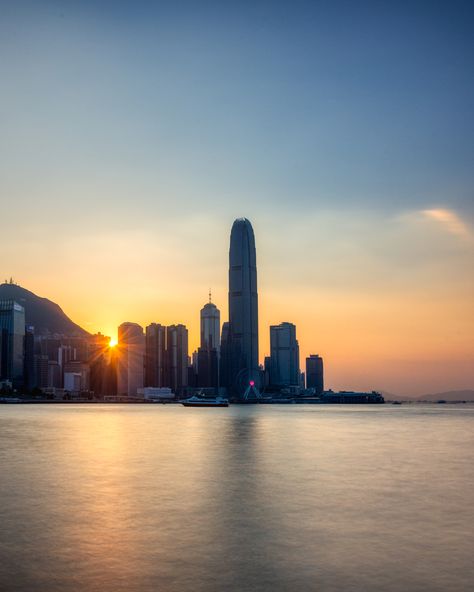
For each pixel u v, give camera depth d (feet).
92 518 94.12
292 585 61.41
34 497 113.91
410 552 73.56
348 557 71.41
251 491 120.88
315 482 134.31
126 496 114.93
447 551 74.02
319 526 88.02
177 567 67.82
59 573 65.87
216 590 60.03
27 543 78.69
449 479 140.97
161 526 88.28
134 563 69.41
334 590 59.88
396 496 115.14
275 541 79.25
